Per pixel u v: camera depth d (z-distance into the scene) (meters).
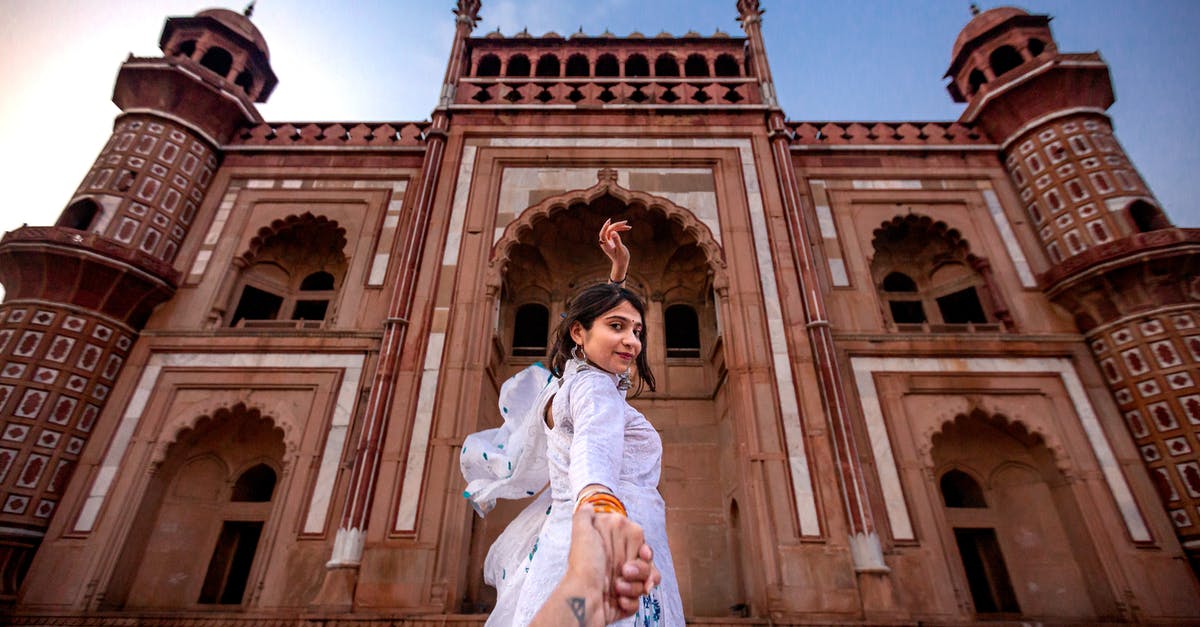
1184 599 6.00
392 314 7.18
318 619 5.30
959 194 9.17
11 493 6.17
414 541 5.73
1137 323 7.27
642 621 0.86
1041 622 5.89
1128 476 6.77
